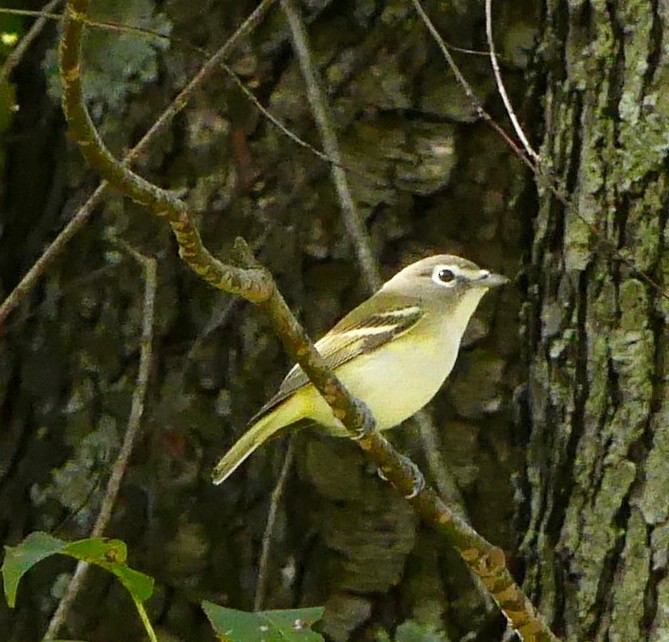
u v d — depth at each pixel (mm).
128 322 10453
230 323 10234
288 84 10266
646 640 9523
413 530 9906
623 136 9695
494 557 7773
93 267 10648
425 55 10055
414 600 9883
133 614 10258
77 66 5617
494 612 9734
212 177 10312
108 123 10562
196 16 10500
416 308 9711
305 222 10141
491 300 10047
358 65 10125
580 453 9742
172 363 10328
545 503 9836
